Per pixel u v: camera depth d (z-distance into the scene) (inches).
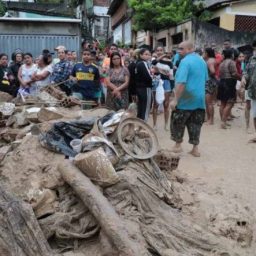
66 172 190.2
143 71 372.8
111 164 200.4
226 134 434.3
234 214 219.3
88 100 378.9
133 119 241.8
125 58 507.5
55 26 679.7
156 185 217.3
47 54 417.1
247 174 307.6
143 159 225.8
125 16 1440.7
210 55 470.9
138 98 377.1
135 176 209.2
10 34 672.4
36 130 245.1
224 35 808.3
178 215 203.9
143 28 999.6
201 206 224.1
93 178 195.2
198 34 809.5
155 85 416.8
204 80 336.8
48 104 338.0
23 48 677.9
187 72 327.3
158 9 933.2
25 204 172.4
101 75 446.0
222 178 296.0
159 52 436.5
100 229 174.4
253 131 447.8
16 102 352.5
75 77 379.9
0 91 412.8
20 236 161.2
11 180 204.1
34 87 409.4
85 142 214.4
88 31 1441.9
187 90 332.8
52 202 188.5
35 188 194.5
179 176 269.0
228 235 204.2
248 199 257.8
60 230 176.9
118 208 190.1
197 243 186.1
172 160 263.0
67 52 466.9
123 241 160.2
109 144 215.6
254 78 391.9
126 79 376.2
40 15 1015.6
